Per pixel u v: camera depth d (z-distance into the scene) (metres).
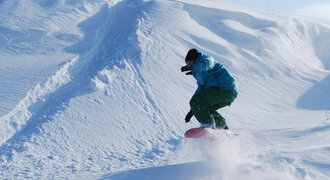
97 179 7.31
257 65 16.12
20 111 12.12
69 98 12.39
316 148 6.49
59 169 9.41
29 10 19.50
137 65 14.13
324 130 9.45
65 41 17.41
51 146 10.48
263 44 17.39
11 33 17.69
